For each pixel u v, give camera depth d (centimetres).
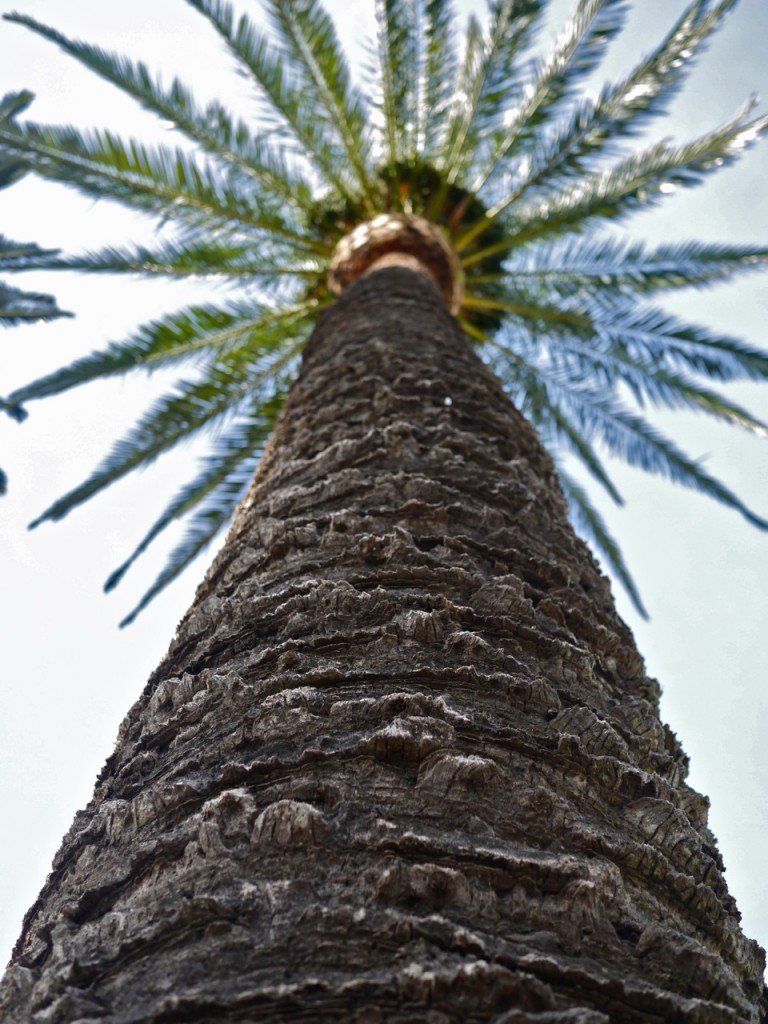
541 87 1104
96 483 993
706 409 1113
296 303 1169
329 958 218
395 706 296
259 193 1127
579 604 405
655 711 395
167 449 1048
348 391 579
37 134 966
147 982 226
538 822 268
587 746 310
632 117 1051
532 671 338
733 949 282
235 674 334
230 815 267
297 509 449
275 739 297
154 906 250
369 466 475
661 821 291
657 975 236
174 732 331
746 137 1028
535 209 1155
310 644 339
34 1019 222
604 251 1130
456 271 1079
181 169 1043
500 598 368
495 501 452
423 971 207
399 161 1177
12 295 593
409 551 387
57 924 264
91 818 326
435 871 238
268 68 1082
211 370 1062
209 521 1089
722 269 1088
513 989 204
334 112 1127
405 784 271
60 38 980
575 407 1201
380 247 1023
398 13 1137
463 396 574
